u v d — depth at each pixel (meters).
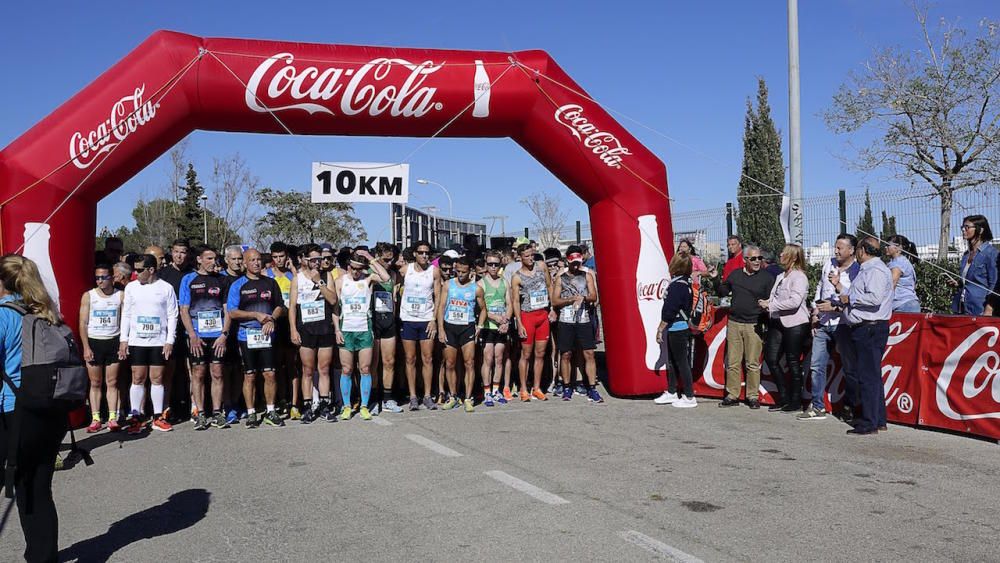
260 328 8.53
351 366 9.03
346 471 6.45
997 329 7.21
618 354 10.16
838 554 4.31
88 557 4.52
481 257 10.14
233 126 9.40
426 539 4.67
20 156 8.39
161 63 8.74
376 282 9.28
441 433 8.03
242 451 7.37
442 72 9.43
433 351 9.92
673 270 9.34
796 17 10.55
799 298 8.59
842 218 11.59
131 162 8.91
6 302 4.30
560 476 6.12
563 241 19.59
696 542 4.53
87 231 8.86
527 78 9.64
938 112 15.77
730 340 9.40
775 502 5.33
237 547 4.62
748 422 8.41
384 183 9.78
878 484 5.77
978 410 7.32
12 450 4.13
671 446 7.22
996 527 4.76
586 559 4.27
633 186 9.97
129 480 6.36
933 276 11.07
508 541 4.59
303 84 9.11
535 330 10.12
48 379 4.18
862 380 7.70
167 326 8.56
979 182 15.28
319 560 4.36
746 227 25.94
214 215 29.03
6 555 4.64
